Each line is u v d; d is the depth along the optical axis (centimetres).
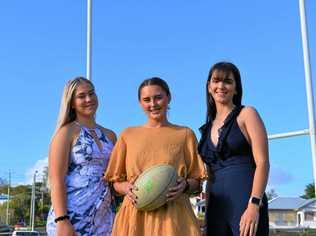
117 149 516
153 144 500
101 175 528
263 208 475
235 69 514
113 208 539
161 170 485
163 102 508
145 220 489
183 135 508
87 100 543
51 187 523
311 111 1284
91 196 519
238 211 479
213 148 497
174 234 477
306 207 6650
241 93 518
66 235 507
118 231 495
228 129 492
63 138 527
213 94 515
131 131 515
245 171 486
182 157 503
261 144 476
